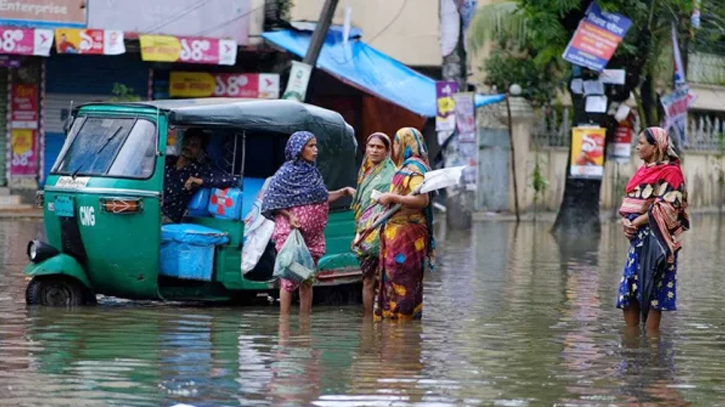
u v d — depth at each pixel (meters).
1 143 38.31
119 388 10.07
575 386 10.67
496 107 45.31
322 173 16.30
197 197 15.84
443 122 35.72
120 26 38.06
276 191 14.93
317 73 41.09
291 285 15.04
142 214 14.91
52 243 15.49
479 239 31.45
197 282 15.73
